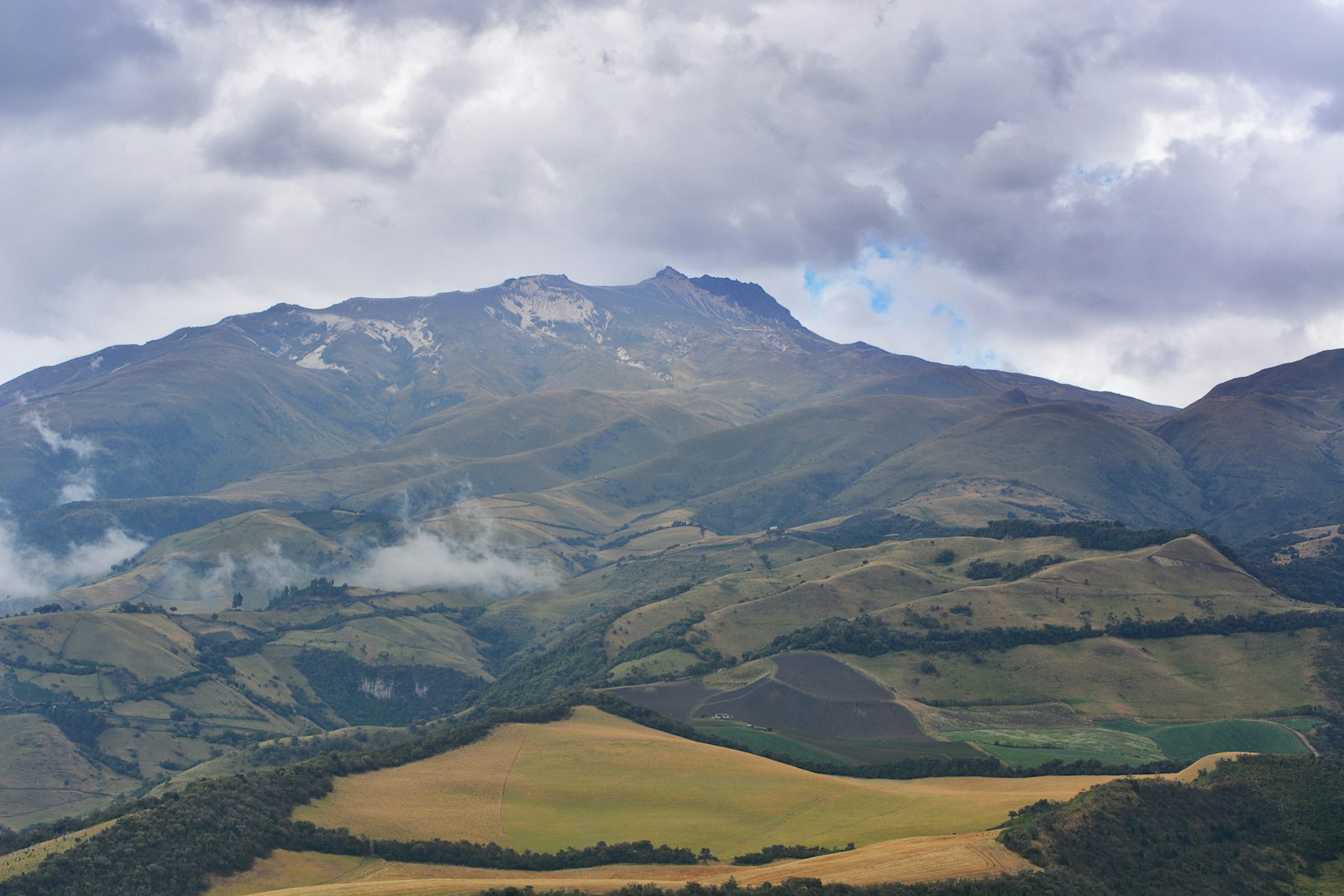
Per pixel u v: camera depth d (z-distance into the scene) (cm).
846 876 15762
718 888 15575
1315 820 18388
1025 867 15988
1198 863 17050
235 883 16775
